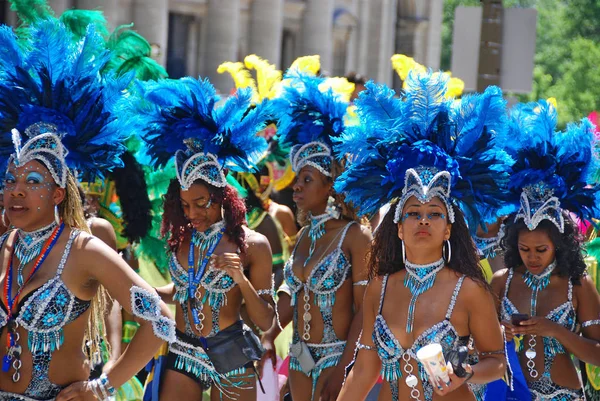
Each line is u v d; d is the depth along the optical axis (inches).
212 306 418.6
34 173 309.4
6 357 304.5
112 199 504.4
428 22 2856.8
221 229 422.3
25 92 321.7
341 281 434.6
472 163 334.6
